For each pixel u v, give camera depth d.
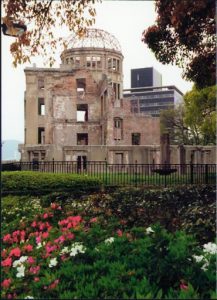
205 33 13.06
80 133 44.44
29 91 47.12
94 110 45.38
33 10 11.80
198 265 4.45
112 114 38.97
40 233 7.08
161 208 8.49
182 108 51.81
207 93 27.81
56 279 4.57
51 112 46.34
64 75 44.22
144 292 3.91
